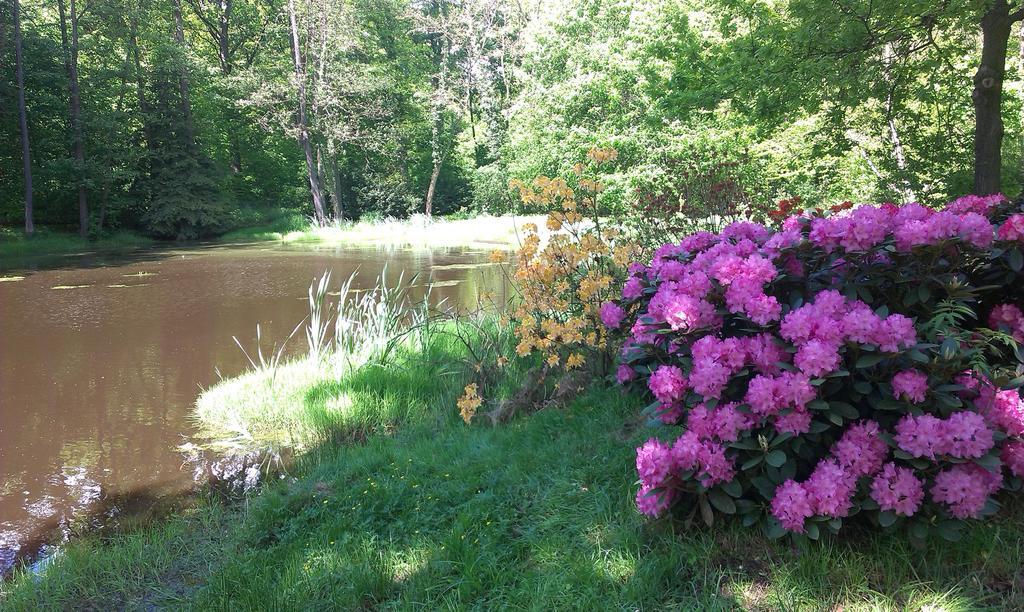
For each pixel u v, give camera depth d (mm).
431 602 2535
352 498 3480
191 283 14539
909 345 2303
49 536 3637
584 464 3418
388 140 36812
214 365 7359
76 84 28234
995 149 6562
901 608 2133
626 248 4699
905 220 2885
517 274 4770
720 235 3580
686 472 2453
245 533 3383
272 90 33188
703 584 2361
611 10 20422
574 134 17688
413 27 39500
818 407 2299
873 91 7727
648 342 3037
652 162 12703
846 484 2273
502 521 3000
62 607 2879
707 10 12531
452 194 42375
